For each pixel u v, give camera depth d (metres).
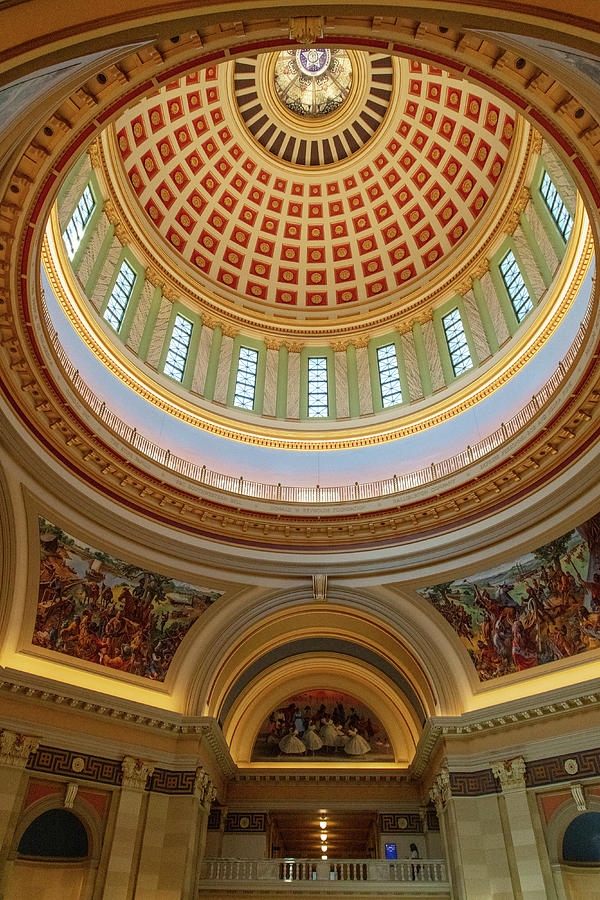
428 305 28.16
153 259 26.89
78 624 19.52
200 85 27.80
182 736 20.17
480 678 20.83
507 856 17.53
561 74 9.41
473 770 19.14
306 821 25.48
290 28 9.07
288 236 32.12
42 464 17.25
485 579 20.36
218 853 22.67
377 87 29.50
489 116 26.25
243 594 21.69
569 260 19.89
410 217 30.73
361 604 21.91
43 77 7.69
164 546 20.34
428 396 25.80
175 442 23.80
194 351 27.19
